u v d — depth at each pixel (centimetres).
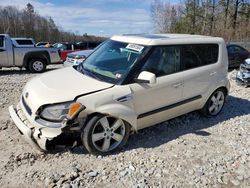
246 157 421
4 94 750
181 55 488
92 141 394
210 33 4638
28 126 381
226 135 499
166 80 460
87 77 433
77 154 407
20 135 462
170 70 472
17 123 395
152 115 455
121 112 406
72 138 402
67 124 364
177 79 475
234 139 484
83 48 2142
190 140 472
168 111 479
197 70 511
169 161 401
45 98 378
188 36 530
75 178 351
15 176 352
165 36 507
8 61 1223
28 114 390
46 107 374
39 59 1296
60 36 7162
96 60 482
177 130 511
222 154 429
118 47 479
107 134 407
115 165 384
